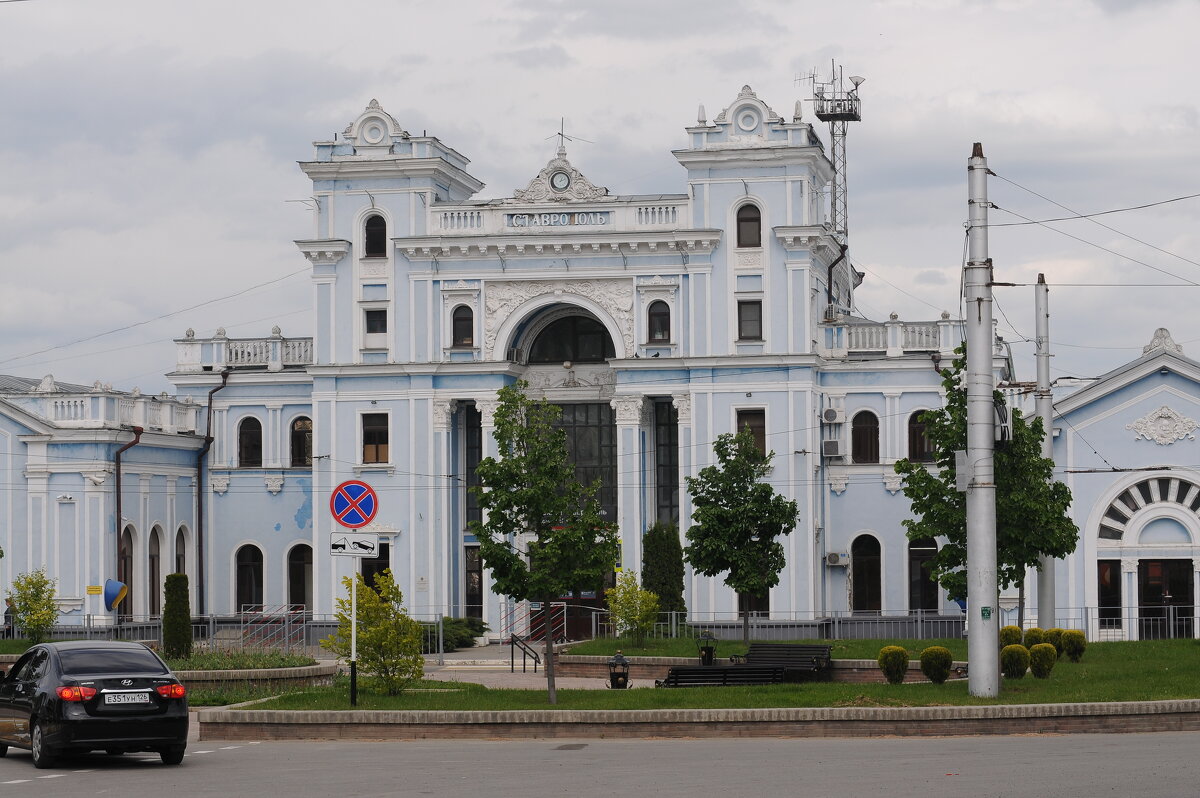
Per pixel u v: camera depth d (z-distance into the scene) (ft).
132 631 185.47
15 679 87.30
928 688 106.11
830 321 193.67
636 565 185.06
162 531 195.62
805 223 184.44
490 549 110.11
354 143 194.18
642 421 188.14
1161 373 160.56
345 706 99.60
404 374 191.52
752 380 184.24
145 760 85.81
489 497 111.24
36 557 184.24
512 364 191.21
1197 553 159.43
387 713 93.86
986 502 100.63
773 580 153.79
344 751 87.30
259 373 202.80
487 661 164.14
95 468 183.11
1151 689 102.06
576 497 112.16
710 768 76.23
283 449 202.59
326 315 194.39
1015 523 112.57
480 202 191.42
